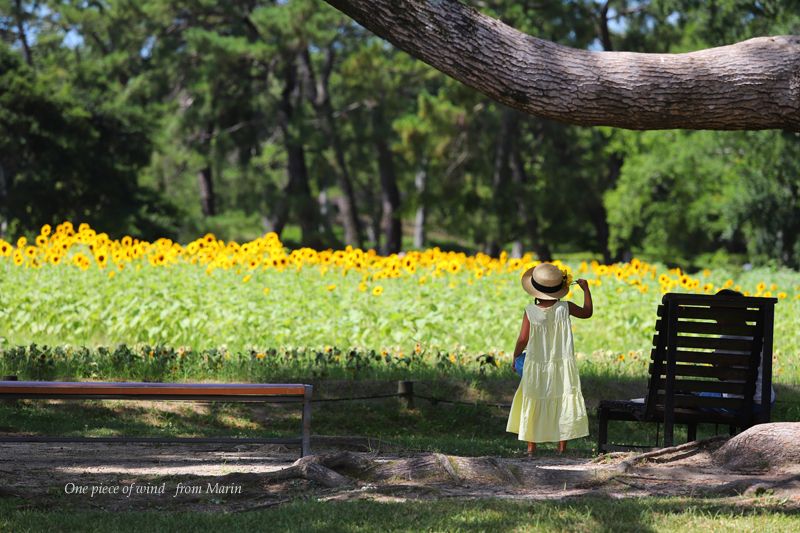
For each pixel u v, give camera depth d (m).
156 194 47.44
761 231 38.78
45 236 21.33
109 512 6.20
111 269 19.22
